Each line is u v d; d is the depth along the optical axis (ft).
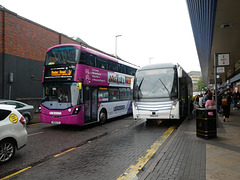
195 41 51.06
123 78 42.27
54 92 28.99
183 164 13.14
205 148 16.84
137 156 16.25
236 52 55.31
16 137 16.12
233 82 99.40
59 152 18.06
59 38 62.54
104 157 16.25
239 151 15.85
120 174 12.59
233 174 11.39
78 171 13.35
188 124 31.12
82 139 23.20
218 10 26.78
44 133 26.99
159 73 31.09
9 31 46.52
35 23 53.83
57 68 28.84
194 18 33.42
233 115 41.32
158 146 19.24
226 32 37.45
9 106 16.67
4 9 45.24
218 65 25.04
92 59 31.35
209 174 11.43
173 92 29.40
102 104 33.58
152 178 11.09
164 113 28.99
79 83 26.76
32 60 53.01
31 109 34.37
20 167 14.43
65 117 27.68
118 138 23.32
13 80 47.57
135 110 30.86
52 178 12.32
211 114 20.42
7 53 46.03
